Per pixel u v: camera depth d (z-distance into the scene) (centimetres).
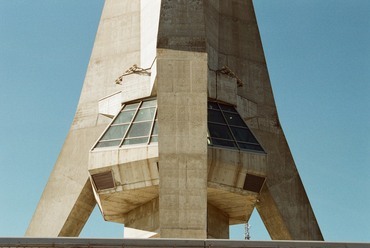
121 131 3469
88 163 3422
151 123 3422
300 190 3659
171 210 3038
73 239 2359
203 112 3181
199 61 3253
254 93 3775
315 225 3603
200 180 3084
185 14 3338
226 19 3834
